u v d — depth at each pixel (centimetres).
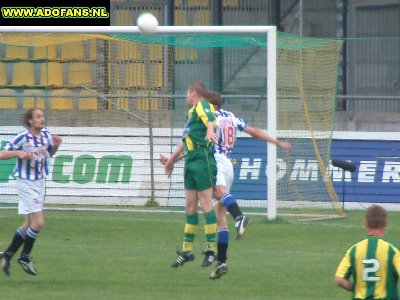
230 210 3675
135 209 6241
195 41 5909
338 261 4228
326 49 5950
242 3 7888
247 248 4603
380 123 7269
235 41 5853
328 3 7775
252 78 7169
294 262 4203
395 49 7544
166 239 4931
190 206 3719
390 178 6278
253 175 6175
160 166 6356
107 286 3628
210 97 4088
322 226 5400
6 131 6488
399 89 7519
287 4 7869
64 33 5625
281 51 5934
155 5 7950
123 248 4612
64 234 5103
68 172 6406
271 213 5569
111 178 6384
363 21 7731
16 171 3788
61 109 6569
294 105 5972
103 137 6425
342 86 7612
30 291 3503
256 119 6316
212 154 3666
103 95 6444
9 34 5959
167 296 3416
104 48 6850
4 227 5400
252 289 3581
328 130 5975
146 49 6756
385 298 2442
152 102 6638
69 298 3359
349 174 6322
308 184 5991
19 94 6397
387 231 5184
